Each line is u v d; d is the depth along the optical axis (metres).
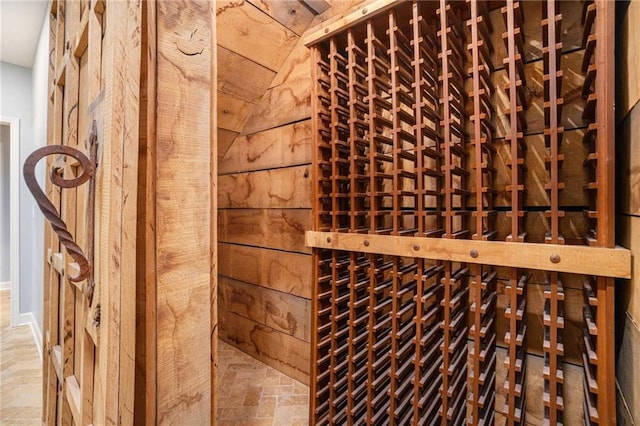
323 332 1.24
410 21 0.96
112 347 0.49
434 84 1.04
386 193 1.03
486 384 0.91
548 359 0.77
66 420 0.81
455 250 0.86
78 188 0.78
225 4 1.31
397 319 1.00
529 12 0.97
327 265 1.23
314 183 1.20
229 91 1.71
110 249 0.50
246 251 1.98
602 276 0.66
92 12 0.67
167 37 0.51
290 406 1.46
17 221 2.74
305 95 1.65
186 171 0.53
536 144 0.97
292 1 1.44
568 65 0.91
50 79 1.32
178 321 0.52
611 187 0.66
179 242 0.52
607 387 0.66
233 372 1.77
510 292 0.81
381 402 1.09
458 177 1.09
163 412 0.50
